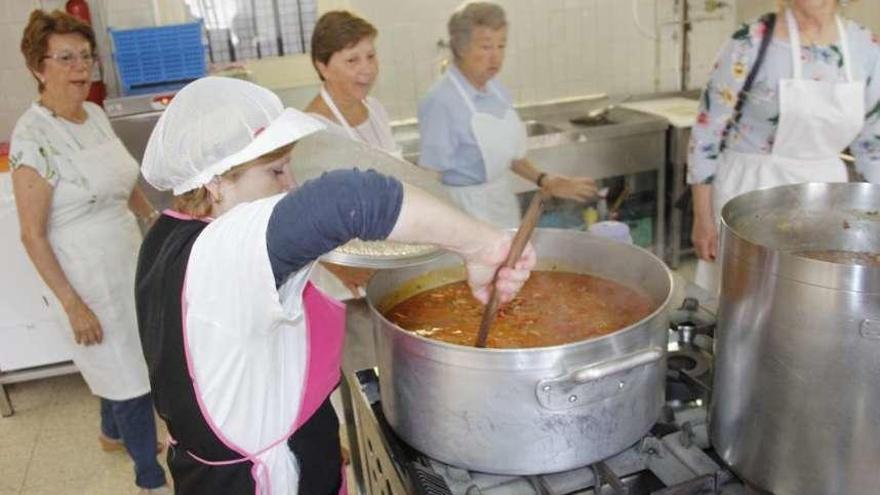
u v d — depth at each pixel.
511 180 2.81
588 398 0.84
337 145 1.43
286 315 0.81
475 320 1.14
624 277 1.17
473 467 0.90
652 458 0.93
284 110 0.92
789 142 1.91
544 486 0.88
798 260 0.74
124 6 3.14
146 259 0.93
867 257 0.98
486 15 2.15
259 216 0.77
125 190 2.18
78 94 2.03
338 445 1.14
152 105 2.77
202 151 0.86
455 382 0.86
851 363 0.73
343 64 2.05
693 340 1.19
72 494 2.42
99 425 2.81
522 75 3.61
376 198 0.75
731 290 0.84
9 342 2.85
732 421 0.87
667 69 3.82
